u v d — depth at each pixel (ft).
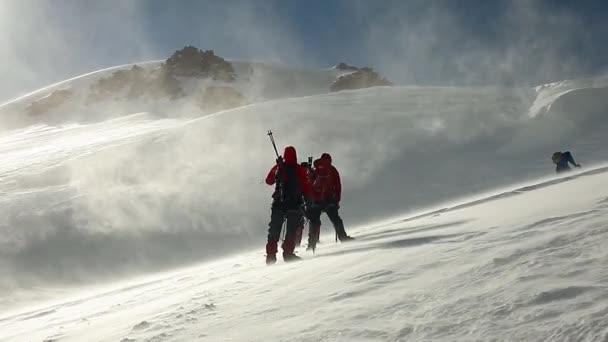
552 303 7.34
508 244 11.84
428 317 8.05
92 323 16.62
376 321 8.48
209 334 10.27
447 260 11.84
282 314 10.57
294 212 26.91
